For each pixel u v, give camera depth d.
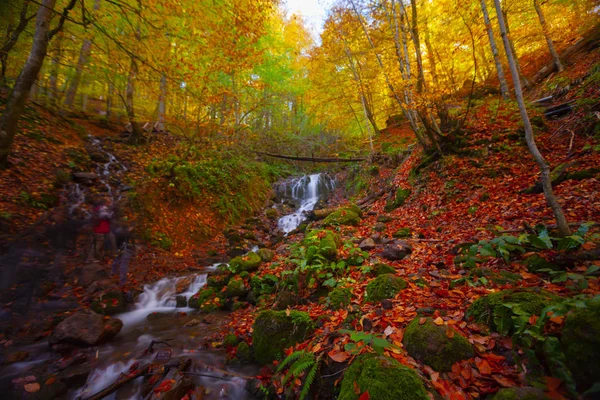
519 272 3.29
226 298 5.82
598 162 5.64
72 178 8.59
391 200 10.19
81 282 5.79
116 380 3.42
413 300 3.29
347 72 15.35
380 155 14.79
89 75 10.87
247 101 14.12
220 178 12.52
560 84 9.88
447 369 2.13
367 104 17.78
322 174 18.31
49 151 9.23
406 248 5.25
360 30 11.49
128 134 13.57
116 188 9.13
